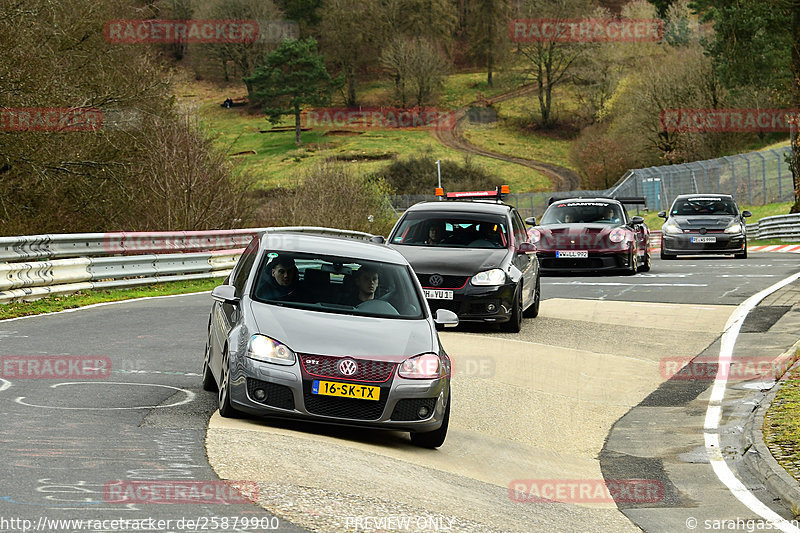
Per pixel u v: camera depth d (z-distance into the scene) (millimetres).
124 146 62969
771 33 94250
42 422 16312
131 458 14219
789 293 40875
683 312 36875
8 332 27422
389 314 19109
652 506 15820
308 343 17391
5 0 54375
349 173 81875
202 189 62031
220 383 18141
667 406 23625
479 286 31094
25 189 57688
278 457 15109
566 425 21844
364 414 17234
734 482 17219
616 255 50219
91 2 66312
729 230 64000
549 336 31953
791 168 93250
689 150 197750
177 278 46438
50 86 57594
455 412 22156
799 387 23688
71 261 38562
